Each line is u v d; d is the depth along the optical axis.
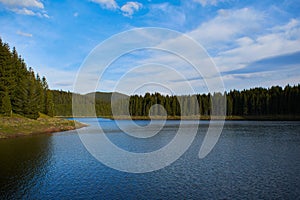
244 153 26.77
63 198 13.96
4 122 44.94
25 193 14.71
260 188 15.55
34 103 58.66
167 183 16.58
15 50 69.19
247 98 102.62
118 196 14.27
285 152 27.20
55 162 22.36
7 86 56.16
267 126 62.00
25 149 28.92
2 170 19.62
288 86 102.00
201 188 15.61
